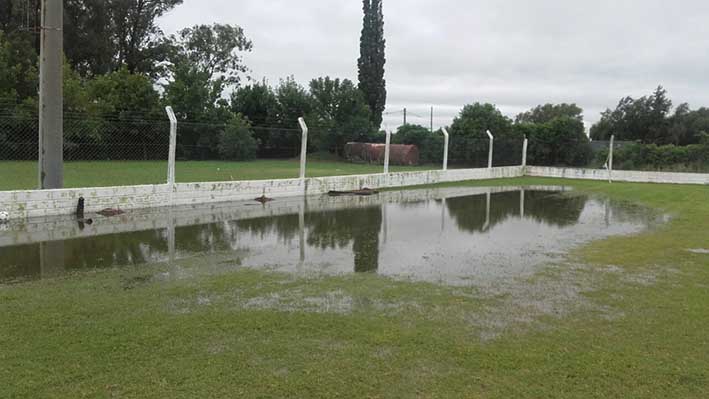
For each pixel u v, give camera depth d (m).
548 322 4.30
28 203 9.02
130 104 24.67
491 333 4.03
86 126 14.00
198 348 3.63
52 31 9.47
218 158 16.83
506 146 24.16
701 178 21.23
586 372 3.36
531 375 3.30
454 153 22.17
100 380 3.13
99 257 6.39
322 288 5.23
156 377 3.19
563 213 11.70
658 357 3.60
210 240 7.63
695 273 6.09
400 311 4.53
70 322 4.10
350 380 3.19
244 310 4.48
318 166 22.42
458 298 4.95
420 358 3.53
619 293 5.21
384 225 9.45
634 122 34.75
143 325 4.06
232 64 48.25
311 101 32.94
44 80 9.51
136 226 8.63
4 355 3.46
